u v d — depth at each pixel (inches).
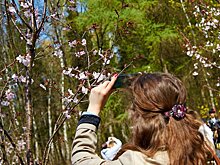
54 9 195.8
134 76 69.0
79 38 241.0
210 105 648.4
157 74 67.4
